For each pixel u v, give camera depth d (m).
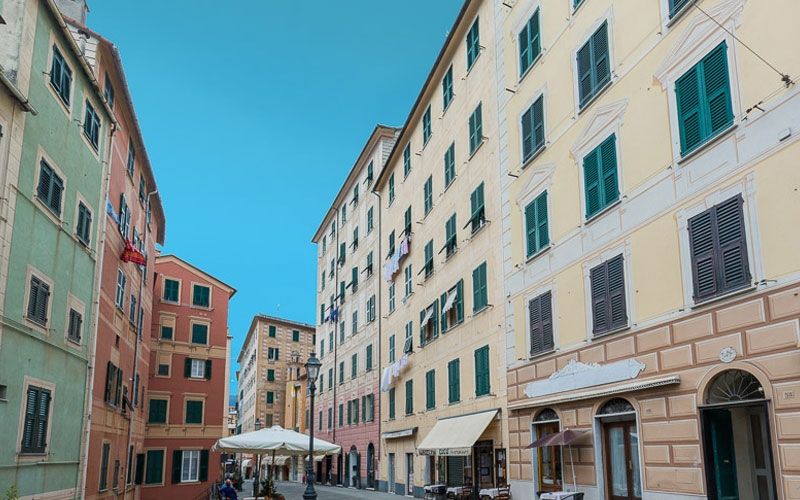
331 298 55.12
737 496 12.59
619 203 16.14
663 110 14.85
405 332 34.81
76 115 18.78
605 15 17.44
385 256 40.44
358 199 49.06
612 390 15.56
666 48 14.92
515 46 22.98
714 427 13.02
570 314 18.02
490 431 22.59
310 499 20.14
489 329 23.36
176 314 43.69
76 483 19.14
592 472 16.44
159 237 41.12
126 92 23.86
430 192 32.03
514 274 21.66
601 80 17.38
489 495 20.30
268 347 86.75
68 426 18.50
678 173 14.21
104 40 21.45
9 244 14.52
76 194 18.95
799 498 10.86
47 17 16.52
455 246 27.64
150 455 40.19
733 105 12.85
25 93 15.32
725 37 13.21
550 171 19.77
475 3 26.61
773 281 11.70
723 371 12.62
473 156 26.20
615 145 16.55
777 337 11.52
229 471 66.69
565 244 18.56
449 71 30.19
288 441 22.53
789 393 11.21
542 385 19.11
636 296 15.27
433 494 25.92
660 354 14.30
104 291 22.41
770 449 11.57
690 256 13.62
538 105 20.95
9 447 14.57
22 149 15.13
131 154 27.12
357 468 42.97
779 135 11.83
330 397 52.53
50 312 17.02
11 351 14.67
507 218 22.58
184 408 42.28
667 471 13.80
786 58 11.81
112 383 24.03
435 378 29.06
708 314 13.09
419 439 30.72
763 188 12.06
